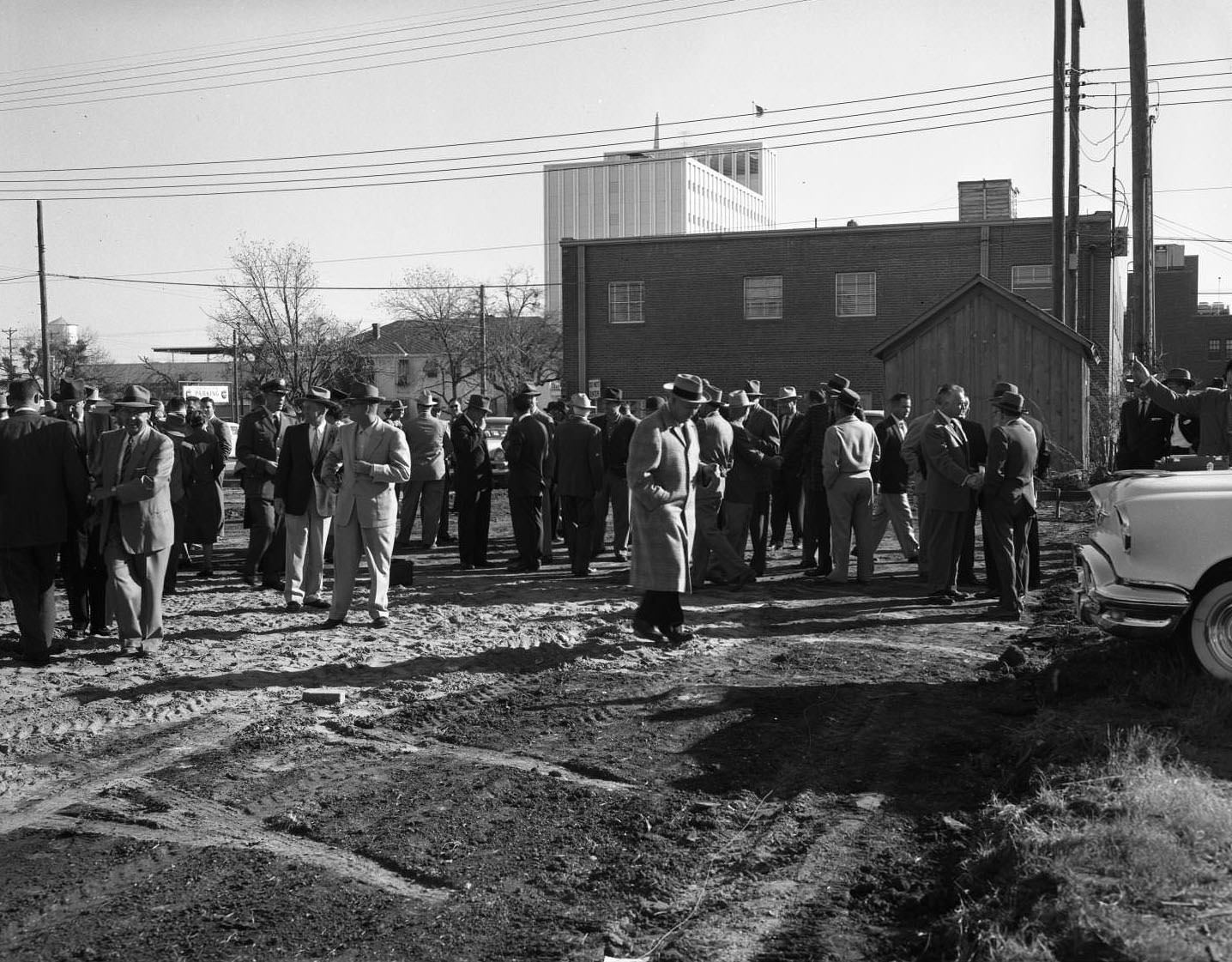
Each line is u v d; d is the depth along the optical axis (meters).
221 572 13.79
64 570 9.45
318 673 8.20
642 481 8.75
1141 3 18.16
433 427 15.86
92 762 6.25
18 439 8.34
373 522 9.84
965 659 8.51
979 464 11.32
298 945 4.09
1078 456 22.81
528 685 7.93
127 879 4.69
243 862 4.86
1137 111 18.28
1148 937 3.47
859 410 12.34
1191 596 6.83
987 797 5.46
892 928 4.18
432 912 4.35
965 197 43.44
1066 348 22.58
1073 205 27.75
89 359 86.25
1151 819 4.44
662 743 6.52
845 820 5.25
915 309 37.56
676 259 39.88
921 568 12.55
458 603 11.14
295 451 10.78
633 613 10.54
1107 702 6.61
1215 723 5.93
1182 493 6.87
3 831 5.25
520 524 13.61
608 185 159.62
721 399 11.96
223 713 7.21
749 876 4.65
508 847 4.99
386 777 5.95
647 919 4.28
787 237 38.69
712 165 178.12
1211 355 82.00
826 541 12.97
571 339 41.34
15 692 7.62
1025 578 10.62
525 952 4.02
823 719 6.93
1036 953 3.52
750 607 10.88
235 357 54.88
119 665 8.40
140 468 8.70
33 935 4.19
